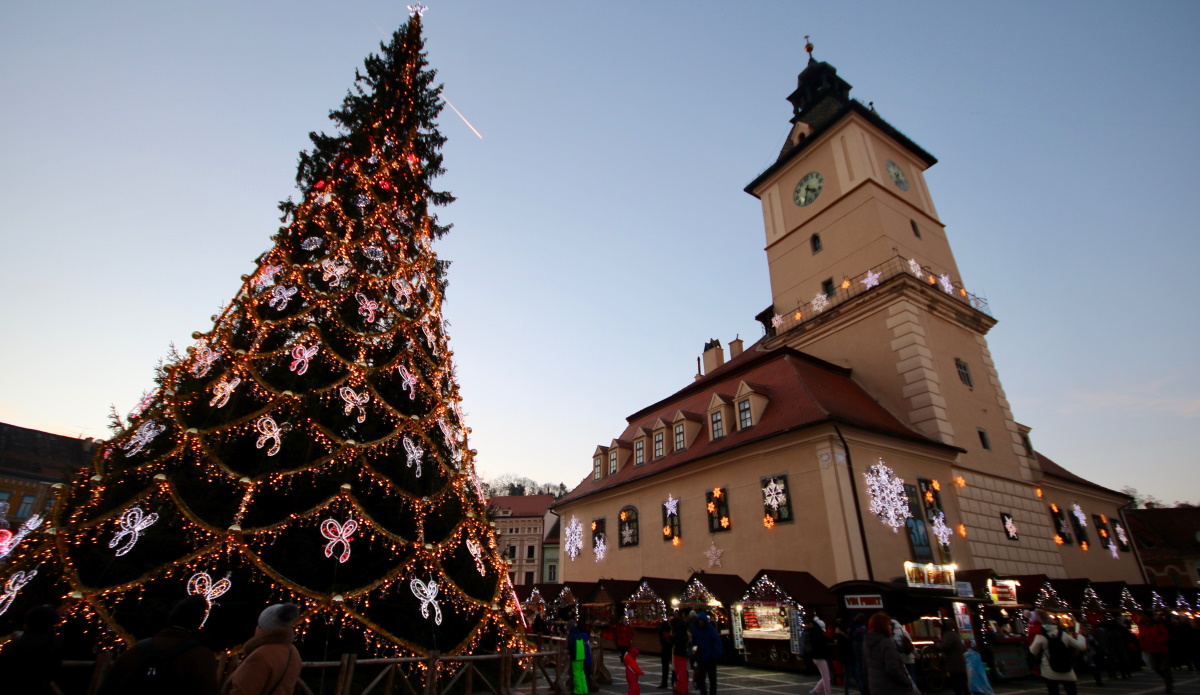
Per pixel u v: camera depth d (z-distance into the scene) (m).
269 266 11.86
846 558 19.45
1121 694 14.38
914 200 34.41
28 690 4.32
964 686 11.81
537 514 66.69
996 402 29.17
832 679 15.87
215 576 8.84
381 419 11.80
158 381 10.55
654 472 28.31
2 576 7.65
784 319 34.00
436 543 10.91
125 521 8.30
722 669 18.36
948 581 17.41
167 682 3.87
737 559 23.30
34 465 44.03
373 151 14.59
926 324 27.64
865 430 21.80
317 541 9.76
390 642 9.69
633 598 23.22
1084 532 31.39
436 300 14.27
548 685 11.88
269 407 10.01
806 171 36.19
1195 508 48.62
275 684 4.37
